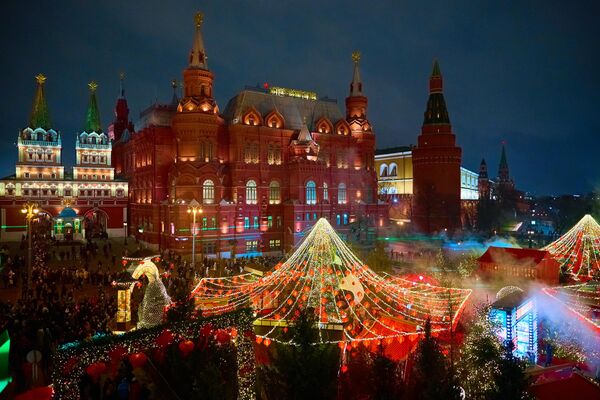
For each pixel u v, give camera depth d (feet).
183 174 247.70
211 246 250.98
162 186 270.46
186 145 253.65
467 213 476.13
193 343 54.29
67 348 56.34
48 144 303.07
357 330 93.20
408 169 478.18
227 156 274.77
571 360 85.97
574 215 387.96
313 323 49.21
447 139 366.02
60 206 298.15
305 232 264.72
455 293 112.06
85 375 56.39
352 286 101.14
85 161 321.11
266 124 280.92
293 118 299.99
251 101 285.64
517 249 138.00
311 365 45.47
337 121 316.40
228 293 125.59
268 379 51.49
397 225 386.73
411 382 54.95
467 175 569.23
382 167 510.17
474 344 70.38
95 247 233.14
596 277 133.39
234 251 234.99
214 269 189.06
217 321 69.77
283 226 281.74
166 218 258.16
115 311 110.32
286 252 277.03
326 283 100.99
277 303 104.22
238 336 71.51
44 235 265.13
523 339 83.71
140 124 313.12
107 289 153.48
